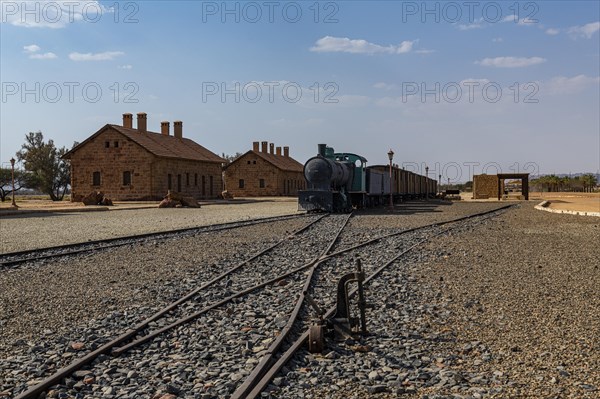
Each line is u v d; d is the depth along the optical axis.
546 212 34.91
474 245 17.14
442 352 6.56
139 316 8.32
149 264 13.45
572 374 5.75
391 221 27.36
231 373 5.77
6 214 33.97
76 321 8.19
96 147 55.88
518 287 10.38
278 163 85.19
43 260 14.08
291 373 5.76
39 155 75.88
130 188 54.94
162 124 69.44
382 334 7.28
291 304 8.91
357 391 5.38
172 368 5.95
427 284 10.77
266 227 23.73
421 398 5.15
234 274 11.98
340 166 35.16
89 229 23.41
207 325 7.73
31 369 6.01
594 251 15.41
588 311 8.45
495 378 5.67
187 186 62.19
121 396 5.26
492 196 68.44
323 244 17.44
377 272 11.71
